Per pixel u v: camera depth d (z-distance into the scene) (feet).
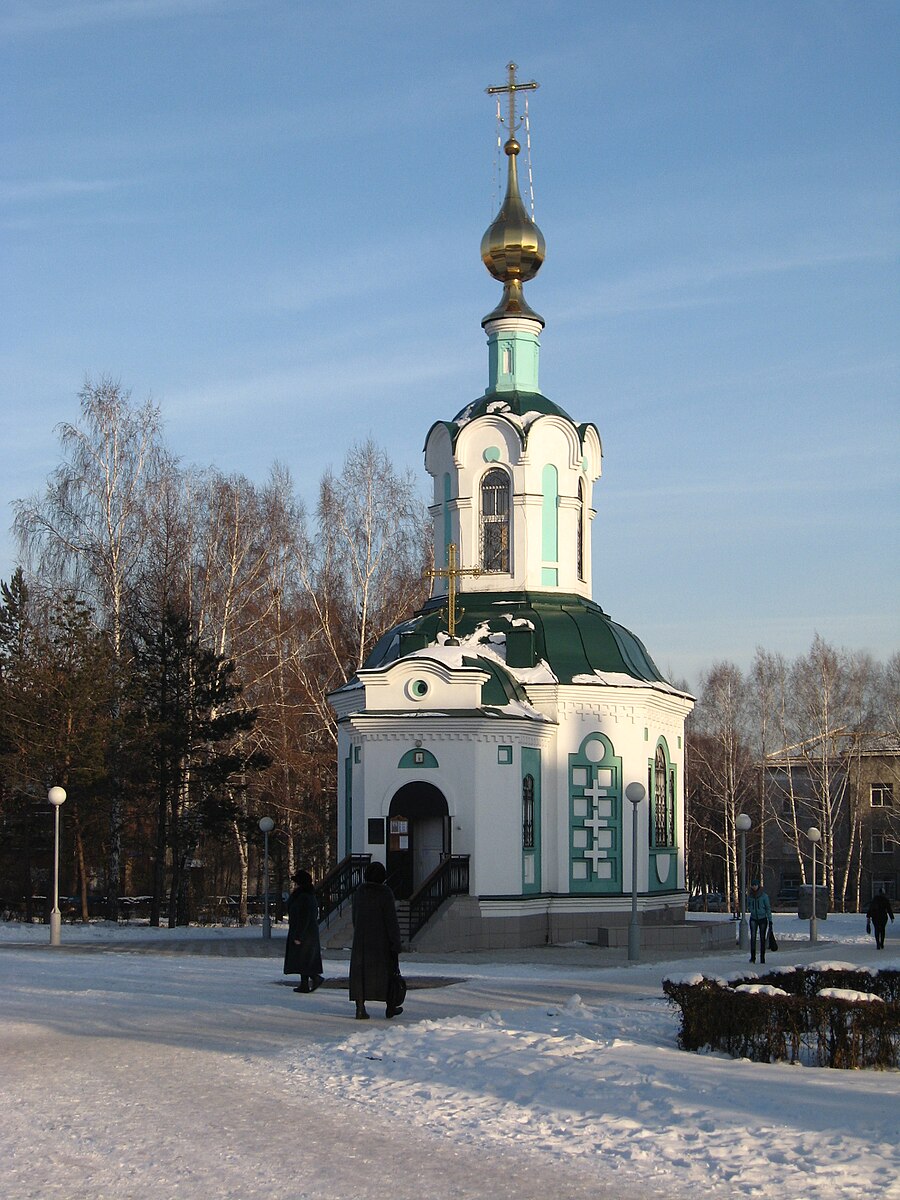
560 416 143.23
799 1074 50.85
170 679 163.22
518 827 124.26
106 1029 62.49
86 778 153.99
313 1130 41.24
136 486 174.19
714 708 264.52
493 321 148.87
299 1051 55.42
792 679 255.91
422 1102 45.21
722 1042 55.88
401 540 193.77
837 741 251.60
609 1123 41.98
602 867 132.57
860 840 249.14
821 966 67.56
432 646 129.08
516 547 141.28
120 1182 35.17
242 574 183.93
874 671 268.00
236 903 216.74
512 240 148.05
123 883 226.38
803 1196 34.14
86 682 154.71
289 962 78.95
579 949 121.60
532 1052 54.13
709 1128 41.42
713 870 301.43
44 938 136.05
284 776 183.52
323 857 207.41
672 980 60.54
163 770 160.97
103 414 173.37
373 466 192.75
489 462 142.92
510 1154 38.58
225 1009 69.77
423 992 78.48
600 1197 34.12
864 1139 39.99
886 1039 53.62
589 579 147.84
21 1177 35.76
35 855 181.37
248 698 185.26
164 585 170.19
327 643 190.60
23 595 170.09
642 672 140.36
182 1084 48.39
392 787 123.34
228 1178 35.55
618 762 134.72
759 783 258.78
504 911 122.21
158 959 103.14
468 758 122.52
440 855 124.67
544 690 132.16
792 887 290.56
